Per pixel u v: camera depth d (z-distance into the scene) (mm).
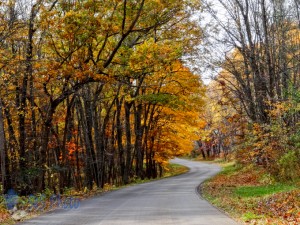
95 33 20734
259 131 28656
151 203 16797
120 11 21688
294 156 22656
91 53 21984
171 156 52812
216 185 26156
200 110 36688
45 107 28469
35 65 20516
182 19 28656
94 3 20203
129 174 39531
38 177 22266
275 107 28000
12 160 25141
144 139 42750
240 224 10641
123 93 31328
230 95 41000
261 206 14305
